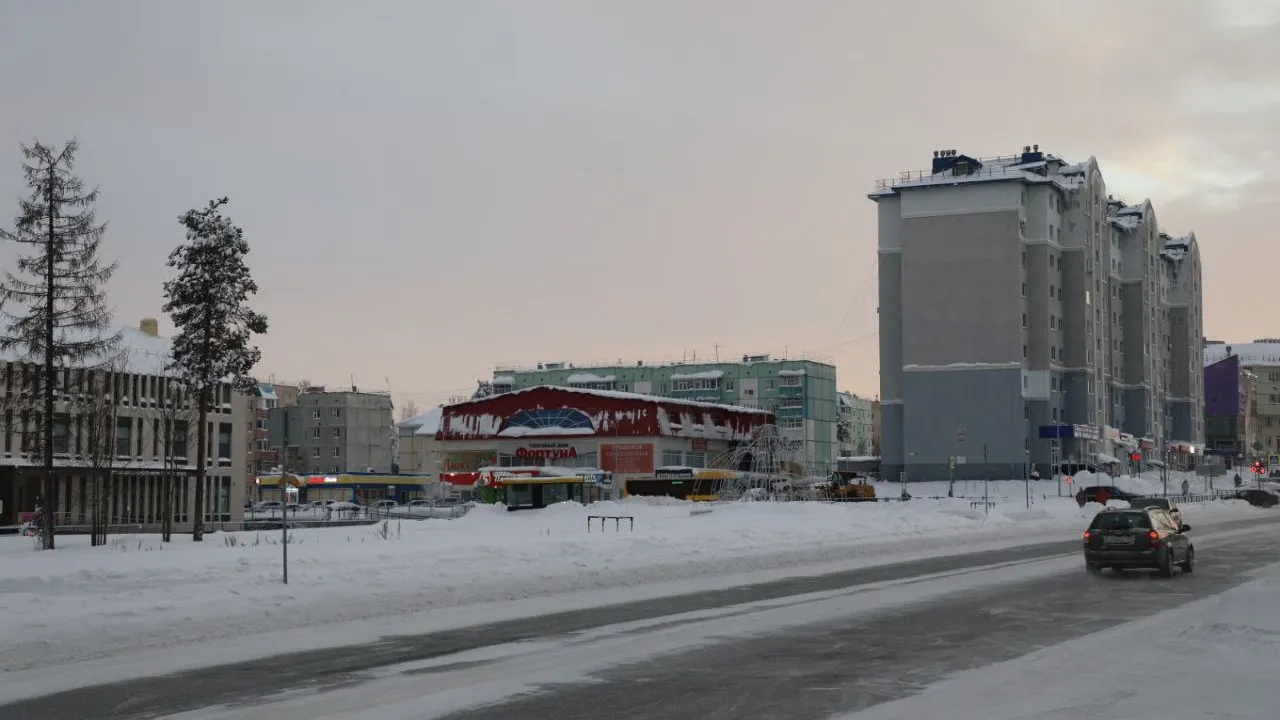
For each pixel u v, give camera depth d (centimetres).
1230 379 16100
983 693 1412
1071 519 6247
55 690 1432
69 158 4684
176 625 1934
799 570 3297
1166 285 14412
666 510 6625
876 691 1435
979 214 10488
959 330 10469
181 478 7950
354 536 4734
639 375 16750
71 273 4659
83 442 6906
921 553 4044
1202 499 9381
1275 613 1903
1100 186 11838
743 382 16075
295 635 1906
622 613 2233
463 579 2617
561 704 1355
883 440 11044
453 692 1422
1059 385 10888
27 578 2311
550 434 10031
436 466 13450
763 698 1392
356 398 15912
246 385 5431
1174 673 1535
